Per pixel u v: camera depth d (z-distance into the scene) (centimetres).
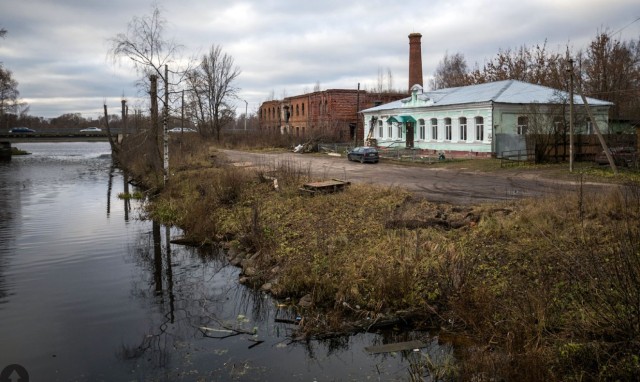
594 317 642
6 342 818
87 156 6606
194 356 759
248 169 2728
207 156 3772
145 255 1398
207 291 1075
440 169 2819
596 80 4638
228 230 1542
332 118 5566
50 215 2055
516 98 3219
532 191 1769
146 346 798
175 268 1263
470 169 2723
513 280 870
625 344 596
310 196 1827
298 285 996
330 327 828
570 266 780
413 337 800
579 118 2798
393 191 1770
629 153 2444
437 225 1260
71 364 737
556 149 2783
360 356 745
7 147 6431
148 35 2383
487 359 643
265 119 7656
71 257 1373
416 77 5309
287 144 5331
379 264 991
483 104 3198
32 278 1179
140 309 971
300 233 1347
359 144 4841
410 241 1105
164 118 2439
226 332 850
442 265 944
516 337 680
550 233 1049
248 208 1769
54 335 846
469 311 788
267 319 905
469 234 1152
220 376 695
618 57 4600
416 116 3966
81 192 2817
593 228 1043
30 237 1630
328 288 951
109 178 3638
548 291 781
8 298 1037
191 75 2480
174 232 1706
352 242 1192
